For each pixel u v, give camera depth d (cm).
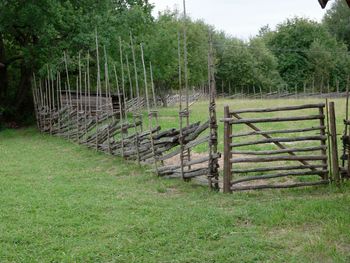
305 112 2953
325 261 603
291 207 832
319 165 994
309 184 985
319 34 8338
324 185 991
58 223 791
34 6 2405
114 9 3014
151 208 875
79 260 638
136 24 3014
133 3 3209
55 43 2636
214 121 1007
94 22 2650
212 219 790
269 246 663
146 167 1316
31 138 2283
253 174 1146
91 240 715
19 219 816
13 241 712
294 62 8062
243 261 618
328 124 997
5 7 2453
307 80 7788
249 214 805
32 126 2814
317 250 630
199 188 1042
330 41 8281
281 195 945
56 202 929
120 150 1518
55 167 1398
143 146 1316
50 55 2569
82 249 673
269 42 8619
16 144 2025
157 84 4762
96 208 883
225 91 7150
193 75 5500
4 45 3077
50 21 2525
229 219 780
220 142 1727
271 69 7619
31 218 820
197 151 1537
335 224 718
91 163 1465
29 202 929
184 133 1109
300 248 651
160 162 1340
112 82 3011
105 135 1650
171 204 909
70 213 850
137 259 640
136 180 1168
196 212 832
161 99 4772
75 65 2623
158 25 3772
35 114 2809
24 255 659
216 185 1015
